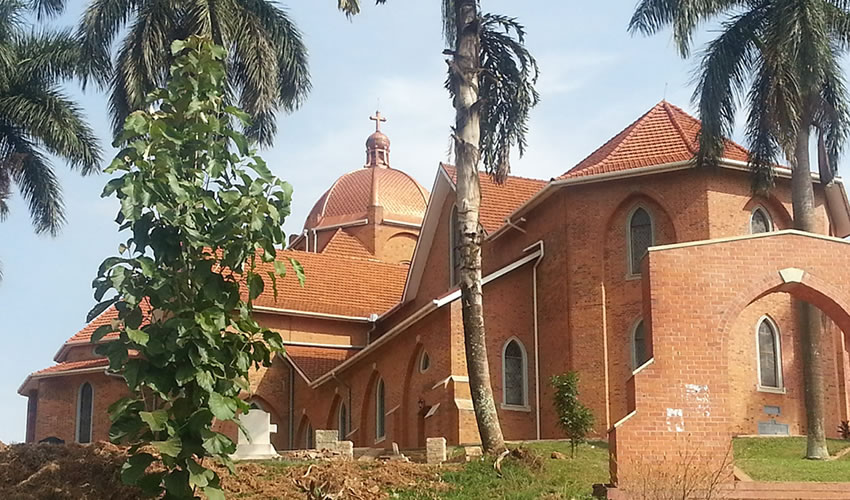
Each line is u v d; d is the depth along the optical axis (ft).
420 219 193.06
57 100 103.71
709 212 102.83
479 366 80.69
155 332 44.19
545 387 108.68
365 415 126.62
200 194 46.39
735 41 91.97
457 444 101.76
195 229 45.57
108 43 99.76
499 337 109.60
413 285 141.38
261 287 46.85
